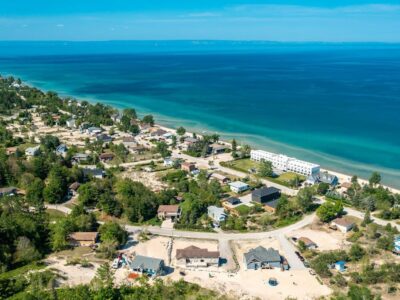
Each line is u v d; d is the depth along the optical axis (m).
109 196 176.75
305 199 179.38
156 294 120.44
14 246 140.88
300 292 125.12
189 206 173.62
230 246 152.00
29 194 182.12
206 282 129.25
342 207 177.00
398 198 189.38
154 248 148.75
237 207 182.25
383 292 124.19
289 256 145.50
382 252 147.50
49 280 123.69
